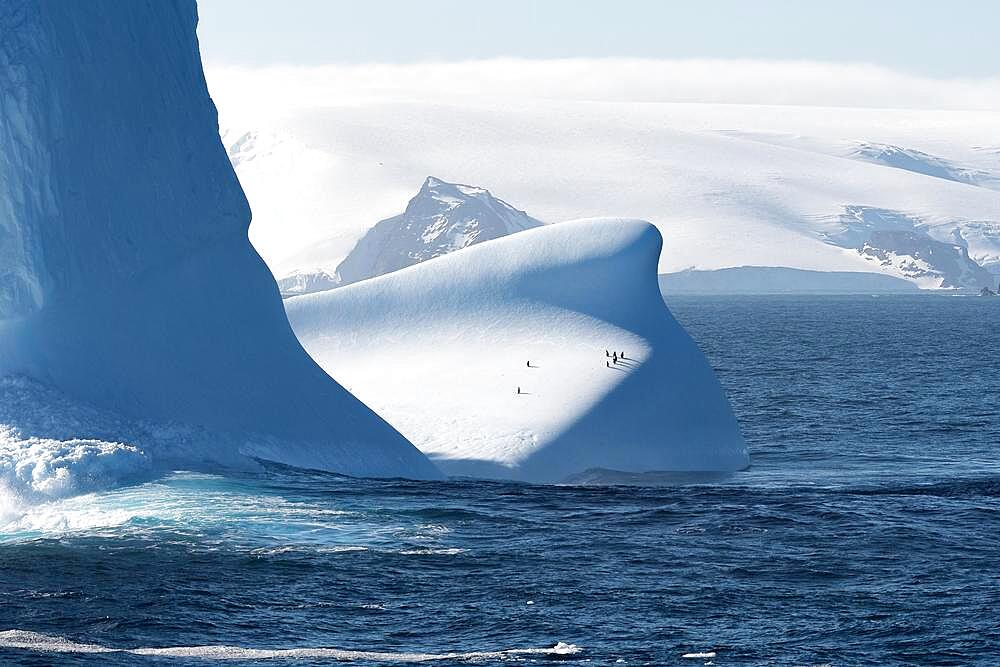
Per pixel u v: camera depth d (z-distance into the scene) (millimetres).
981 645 86312
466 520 120000
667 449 181125
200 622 86688
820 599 97125
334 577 98625
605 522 122375
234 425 142250
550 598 95375
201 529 109438
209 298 150625
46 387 129875
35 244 131875
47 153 132250
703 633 88125
